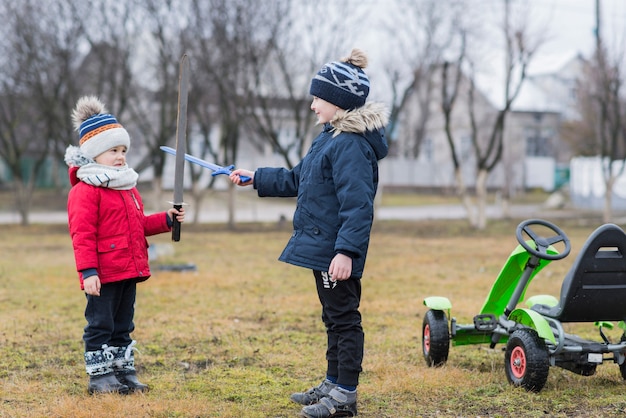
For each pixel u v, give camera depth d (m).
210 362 4.88
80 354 5.04
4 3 18.56
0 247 14.04
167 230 4.15
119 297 4.07
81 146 4.02
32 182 21.67
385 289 8.30
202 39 18.23
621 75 20.98
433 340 4.69
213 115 23.36
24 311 6.72
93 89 20.30
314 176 3.55
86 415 3.62
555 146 43.81
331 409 3.54
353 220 3.36
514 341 4.23
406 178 41.09
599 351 4.17
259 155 34.44
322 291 3.58
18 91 21.25
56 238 16.55
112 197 3.95
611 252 4.11
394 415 3.70
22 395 4.04
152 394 4.05
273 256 12.16
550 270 9.93
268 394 4.07
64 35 18.78
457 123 40.72
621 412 3.70
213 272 9.77
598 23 20.69
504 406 3.85
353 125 3.47
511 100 19.44
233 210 20.22
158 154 20.14
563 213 28.47
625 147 21.45
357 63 3.69
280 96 21.80
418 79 20.53
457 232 18.38
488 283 8.84
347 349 3.57
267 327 6.09
